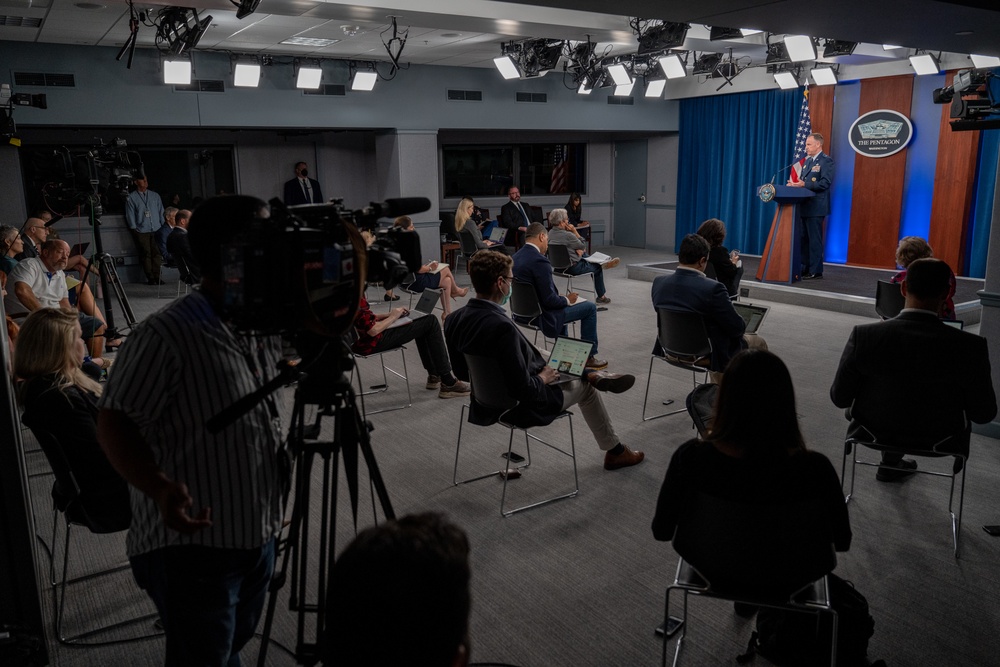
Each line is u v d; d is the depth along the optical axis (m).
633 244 13.82
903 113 9.57
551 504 3.38
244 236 1.39
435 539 0.77
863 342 2.79
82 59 8.36
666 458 3.90
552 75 11.38
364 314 4.53
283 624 2.49
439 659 0.73
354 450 1.63
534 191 13.30
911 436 2.82
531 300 5.31
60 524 3.29
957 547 2.88
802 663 2.12
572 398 3.47
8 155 8.95
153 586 1.57
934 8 3.78
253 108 9.43
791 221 8.55
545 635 2.43
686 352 4.10
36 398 2.35
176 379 1.47
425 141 10.70
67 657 2.35
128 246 10.27
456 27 7.16
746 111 11.37
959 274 9.26
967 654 2.30
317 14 6.39
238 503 1.55
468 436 4.29
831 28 4.36
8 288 4.80
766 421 1.73
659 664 2.28
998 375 4.10
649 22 7.31
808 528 1.78
